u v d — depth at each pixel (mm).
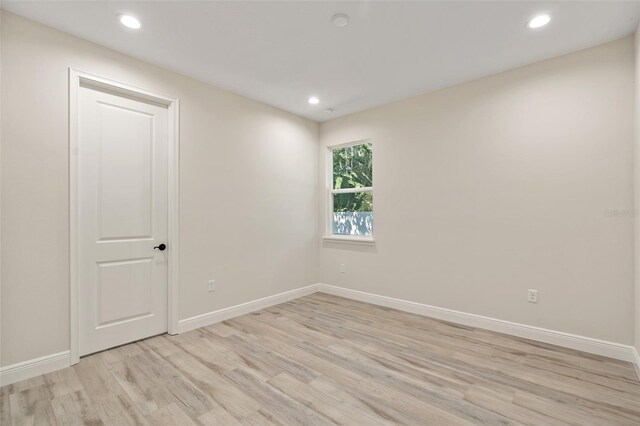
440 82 3311
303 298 4340
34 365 2238
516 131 2973
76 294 2439
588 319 2627
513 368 2357
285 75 3160
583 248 2648
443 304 3453
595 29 2367
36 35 2275
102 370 2338
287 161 4234
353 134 4289
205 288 3312
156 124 3000
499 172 3074
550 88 2795
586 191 2631
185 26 2346
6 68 2158
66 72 2404
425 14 2201
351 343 2828
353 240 4230
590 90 2613
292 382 2178
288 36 2482
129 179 2814
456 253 3357
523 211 2939
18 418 1801
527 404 1923
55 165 2352
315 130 4652
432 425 1743
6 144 2154
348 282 4344
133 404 1934
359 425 1747
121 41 2539
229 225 3547
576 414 1828
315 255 4645
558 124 2758
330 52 2727
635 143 2383
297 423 1765
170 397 2004
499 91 3076
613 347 2510
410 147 3723
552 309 2791
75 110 2445
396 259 3842
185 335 3020
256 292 3832
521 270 2949
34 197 2260
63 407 1902
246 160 3734
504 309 3049
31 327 2244
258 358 2537
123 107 2785
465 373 2291
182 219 3121
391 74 3127
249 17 2240
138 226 2871
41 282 2289
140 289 2887
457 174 3352
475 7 2125
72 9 2141
